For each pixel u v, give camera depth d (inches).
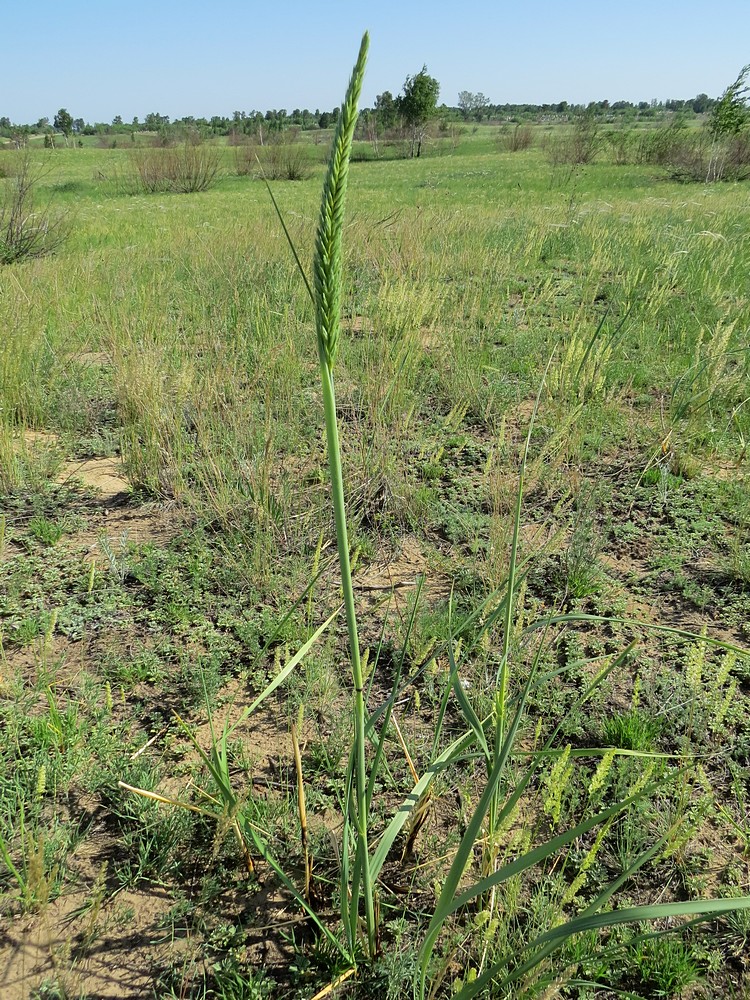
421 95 2112.5
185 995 78.8
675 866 91.4
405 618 134.5
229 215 712.4
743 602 139.3
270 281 309.0
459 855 63.6
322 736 112.0
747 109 940.6
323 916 86.3
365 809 71.1
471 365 237.9
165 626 134.7
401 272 310.3
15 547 157.5
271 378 207.3
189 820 96.2
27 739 108.9
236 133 1648.6
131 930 85.3
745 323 279.6
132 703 117.5
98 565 151.0
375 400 209.8
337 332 51.5
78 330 278.2
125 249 439.5
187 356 221.1
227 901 88.6
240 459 172.9
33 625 130.6
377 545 159.6
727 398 221.3
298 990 78.2
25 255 449.1
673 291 317.4
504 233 467.8
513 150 2066.9
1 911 86.6
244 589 143.9
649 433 202.1
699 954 81.4
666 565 151.4
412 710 116.3
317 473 182.5
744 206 596.7
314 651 125.5
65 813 99.0
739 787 100.3
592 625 134.7
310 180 1376.7
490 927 72.0
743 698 117.0
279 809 97.5
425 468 185.0
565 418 187.0
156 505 174.1
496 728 75.7
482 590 140.5
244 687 121.6
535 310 315.0
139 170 1234.0
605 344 238.2
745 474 182.1
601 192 861.2
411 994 78.1
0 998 77.8
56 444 203.3
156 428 186.4
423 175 1320.1
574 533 151.9
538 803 100.0
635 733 107.6
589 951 79.4
